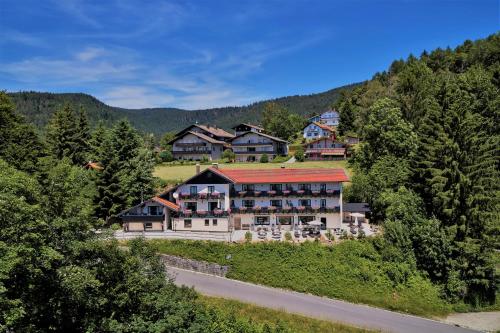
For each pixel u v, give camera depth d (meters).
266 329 28.72
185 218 54.41
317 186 54.78
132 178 60.66
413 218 45.72
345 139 117.56
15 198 18.98
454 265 41.94
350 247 44.81
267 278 42.28
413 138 59.81
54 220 22.25
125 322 24.36
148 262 29.53
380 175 56.22
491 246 42.47
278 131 140.50
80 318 24.08
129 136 71.81
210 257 45.44
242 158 106.25
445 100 51.19
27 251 18.28
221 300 36.16
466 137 46.03
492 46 113.81
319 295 40.12
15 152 50.69
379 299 39.09
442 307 39.44
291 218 54.91
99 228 27.42
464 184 44.12
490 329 35.28
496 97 64.12
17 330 19.36
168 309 25.81
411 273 42.28
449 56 129.12
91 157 77.88
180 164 98.69
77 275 21.41
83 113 88.94
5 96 67.69
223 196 54.38
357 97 139.38
